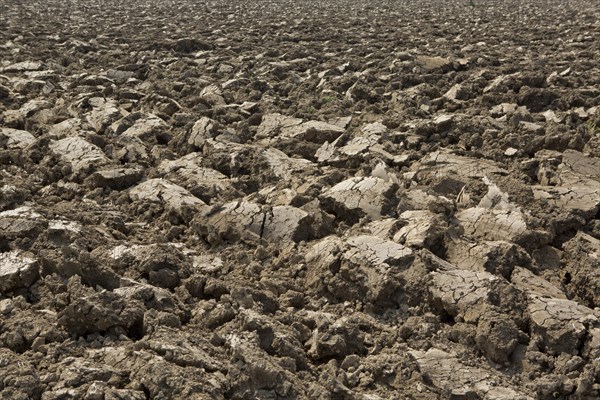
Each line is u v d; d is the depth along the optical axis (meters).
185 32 22.80
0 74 15.91
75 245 7.03
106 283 6.73
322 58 18.16
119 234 8.03
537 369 5.90
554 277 7.29
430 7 34.91
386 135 11.23
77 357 5.76
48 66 16.77
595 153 10.37
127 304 6.24
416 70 15.85
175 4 36.34
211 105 13.44
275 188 9.16
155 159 10.73
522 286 6.88
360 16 29.36
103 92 14.14
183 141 11.28
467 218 8.16
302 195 8.73
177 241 8.18
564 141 10.62
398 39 21.20
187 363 5.55
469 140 11.10
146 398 5.25
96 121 12.18
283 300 6.86
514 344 6.02
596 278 7.04
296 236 7.90
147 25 25.08
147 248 7.39
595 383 5.67
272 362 5.62
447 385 5.61
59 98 13.75
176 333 5.98
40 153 10.45
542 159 9.96
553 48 19.39
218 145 10.74
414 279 6.79
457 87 13.91
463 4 36.78
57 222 7.76
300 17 28.67
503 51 18.84
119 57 18.53
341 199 8.65
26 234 7.55
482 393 5.55
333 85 14.70
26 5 33.47
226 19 27.75
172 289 7.02
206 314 6.40
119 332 6.06
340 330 6.15
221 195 9.18
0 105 13.00
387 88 14.51
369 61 17.38
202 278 6.97
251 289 6.73
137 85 15.21
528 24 25.09
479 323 6.22
